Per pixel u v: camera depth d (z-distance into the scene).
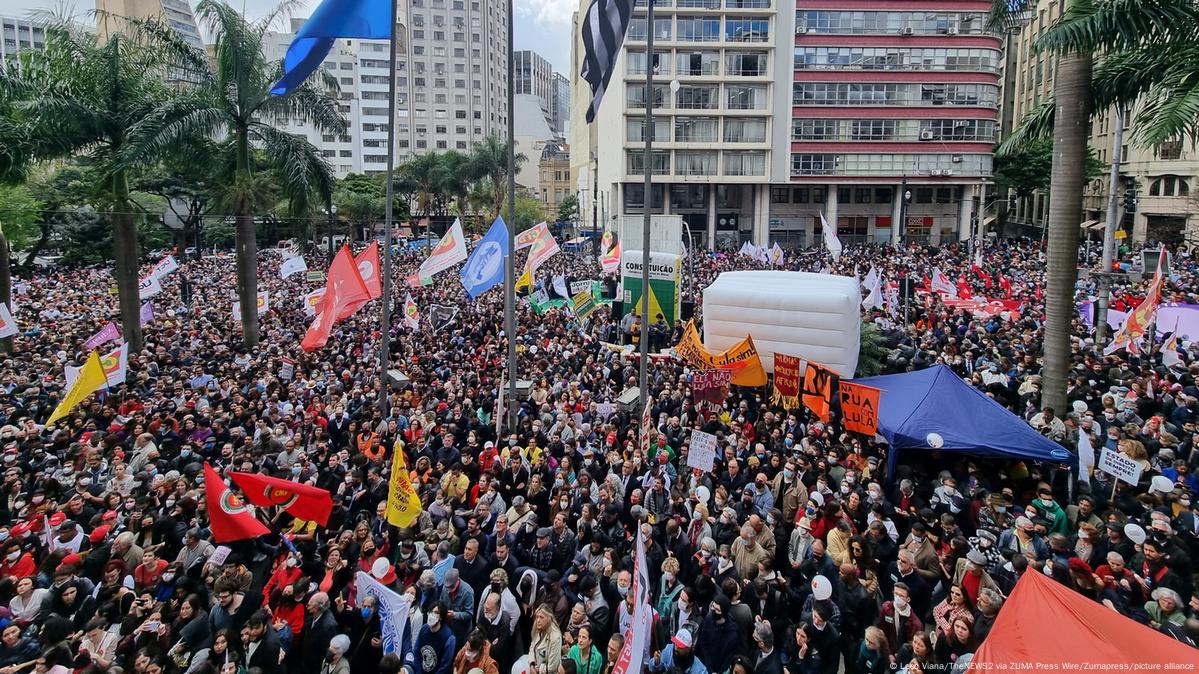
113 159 20.77
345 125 23.73
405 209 84.69
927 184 65.56
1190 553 8.29
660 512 9.73
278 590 7.80
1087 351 17.42
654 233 24.09
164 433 12.61
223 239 65.81
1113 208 21.97
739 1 62.22
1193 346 17.70
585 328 24.31
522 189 92.00
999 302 23.75
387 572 7.85
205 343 21.53
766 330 16.05
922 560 8.21
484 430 13.14
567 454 11.38
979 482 10.62
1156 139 11.84
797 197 69.62
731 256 53.25
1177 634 6.38
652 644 7.39
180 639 7.06
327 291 17.11
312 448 12.27
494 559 8.53
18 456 11.33
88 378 12.88
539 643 6.89
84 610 7.55
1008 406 14.92
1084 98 13.06
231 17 20.94
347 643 6.83
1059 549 8.13
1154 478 9.10
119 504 9.59
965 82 63.75
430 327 23.98
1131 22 11.87
